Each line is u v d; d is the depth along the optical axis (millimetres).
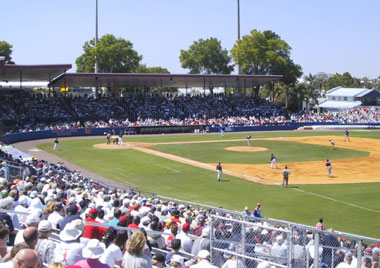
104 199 21281
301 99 126375
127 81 98500
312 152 61094
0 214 11047
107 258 9172
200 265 8961
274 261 12680
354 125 100688
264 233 14008
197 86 116438
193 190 38312
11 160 35469
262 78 103375
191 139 78688
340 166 50312
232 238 13477
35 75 87500
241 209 32125
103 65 126438
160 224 13984
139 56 133375
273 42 120375
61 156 56938
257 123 98062
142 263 8875
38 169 33594
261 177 44094
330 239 15039
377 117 104250
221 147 67000
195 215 21141
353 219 29750
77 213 14094
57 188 21750
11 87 106938
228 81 107438
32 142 71000
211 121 95188
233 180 42594
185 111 101188
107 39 127625
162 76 94188
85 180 33875
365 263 12664
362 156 57500
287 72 122438
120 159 54906
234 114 103812
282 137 81562
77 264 8539
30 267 6578
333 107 138375
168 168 48844
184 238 13656
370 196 36125
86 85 103375
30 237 8016
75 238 10047
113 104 96125
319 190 38344
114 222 13961
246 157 56969
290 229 12328
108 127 86000
